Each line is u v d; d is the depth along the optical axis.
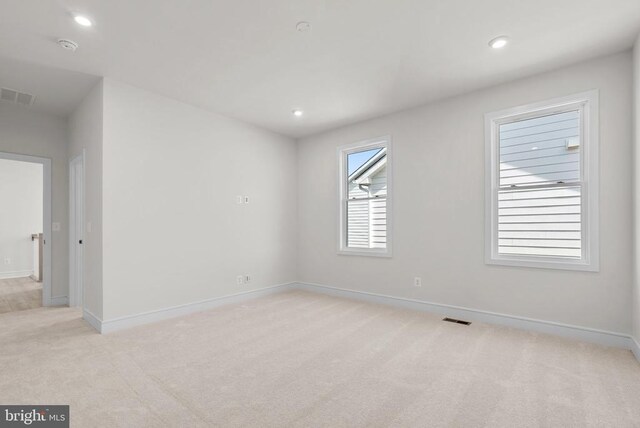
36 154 4.11
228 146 4.38
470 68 3.07
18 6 2.15
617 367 2.38
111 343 2.88
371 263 4.44
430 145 3.90
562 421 1.74
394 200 4.21
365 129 4.54
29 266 6.80
